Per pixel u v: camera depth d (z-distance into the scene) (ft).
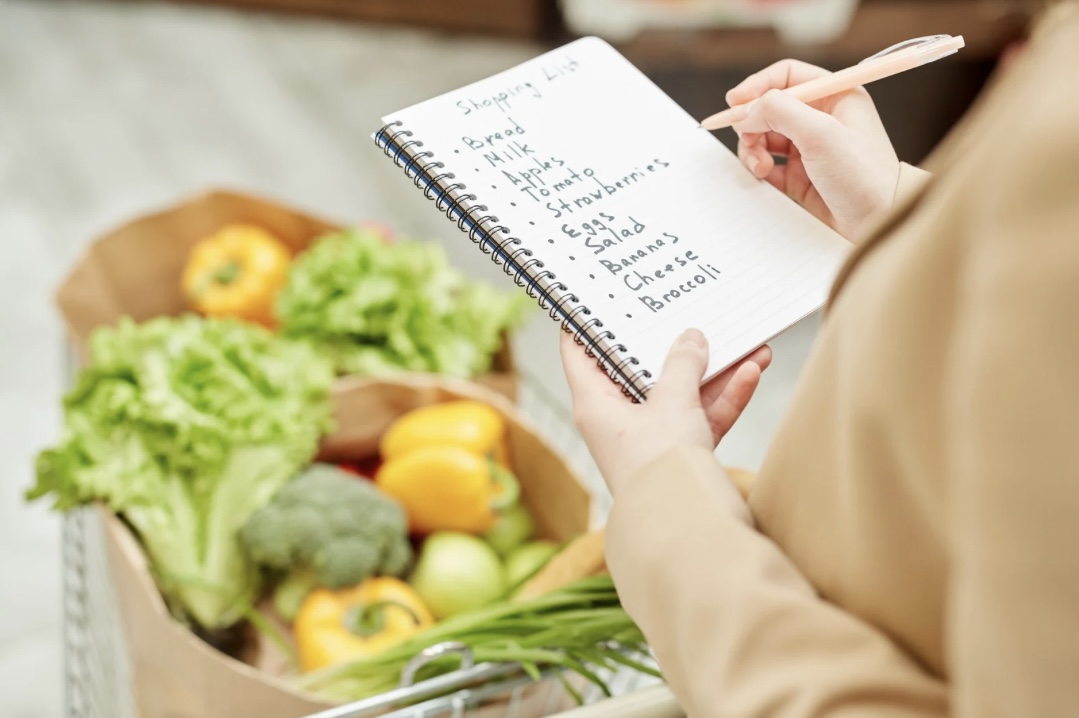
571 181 2.13
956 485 1.06
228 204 4.44
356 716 2.71
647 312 1.93
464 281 4.46
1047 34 1.03
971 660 1.02
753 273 2.04
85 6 7.70
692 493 1.55
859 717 1.26
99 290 4.26
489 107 2.21
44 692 4.78
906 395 1.17
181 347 3.65
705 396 1.90
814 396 1.40
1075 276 0.91
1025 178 0.94
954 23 6.33
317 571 3.37
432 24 7.78
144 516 3.39
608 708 2.17
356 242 4.29
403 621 3.35
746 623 1.37
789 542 1.51
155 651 3.05
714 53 6.58
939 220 1.10
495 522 3.69
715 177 2.22
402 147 2.09
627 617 2.61
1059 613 0.94
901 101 6.55
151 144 6.98
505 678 2.71
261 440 3.52
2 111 7.02
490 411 3.77
